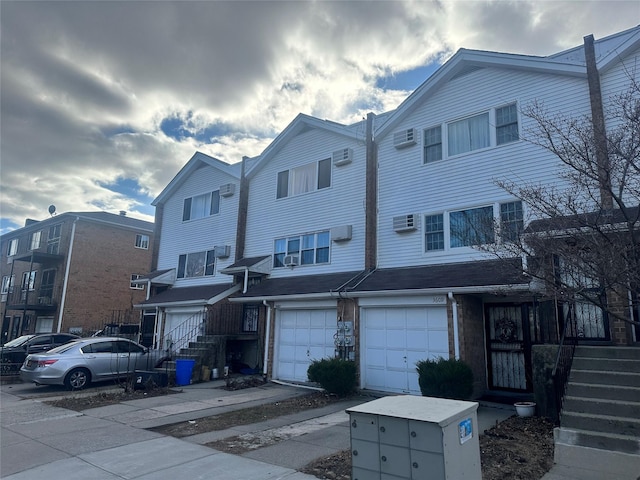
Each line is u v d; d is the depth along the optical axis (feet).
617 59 34.17
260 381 46.70
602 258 15.64
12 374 51.90
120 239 98.53
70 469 18.93
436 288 34.99
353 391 38.70
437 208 42.24
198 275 65.82
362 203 48.08
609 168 17.24
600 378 24.14
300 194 54.70
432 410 11.79
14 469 19.01
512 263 20.74
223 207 64.54
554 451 19.99
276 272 55.01
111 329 80.84
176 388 43.04
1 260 115.55
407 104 45.68
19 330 96.99
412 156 45.21
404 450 11.11
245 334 55.42
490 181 39.24
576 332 28.96
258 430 25.73
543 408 26.48
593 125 22.63
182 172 71.36
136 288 99.35
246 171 61.93
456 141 42.57
